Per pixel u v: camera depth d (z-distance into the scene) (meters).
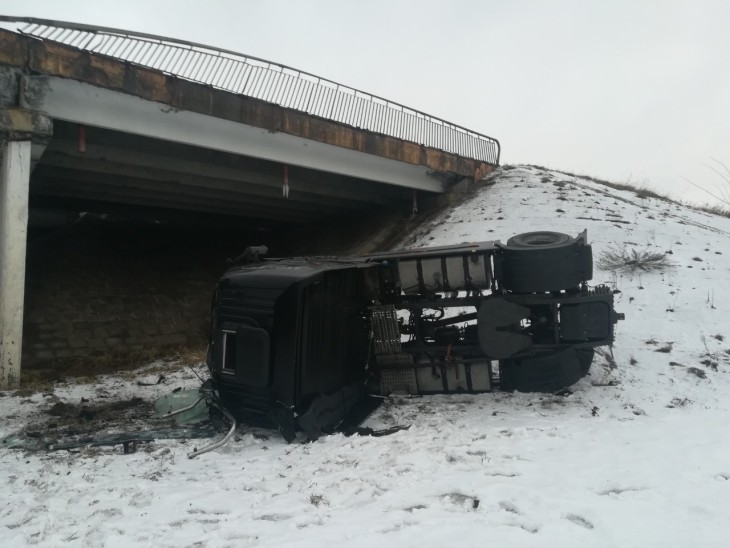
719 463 4.98
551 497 4.42
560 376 7.92
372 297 8.37
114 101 13.88
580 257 7.74
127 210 23.48
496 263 8.07
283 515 4.48
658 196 24.27
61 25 12.65
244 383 6.86
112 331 16.66
